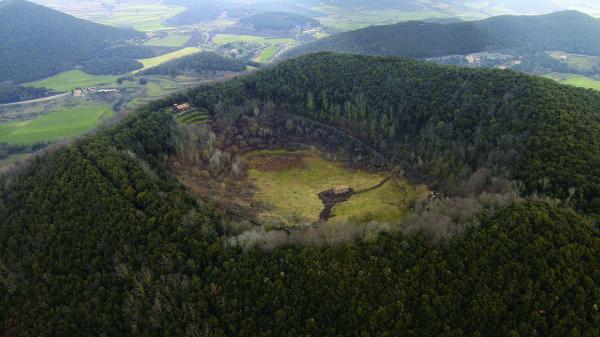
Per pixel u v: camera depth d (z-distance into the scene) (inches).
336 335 3238.2
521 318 3110.2
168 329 3336.6
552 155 4645.7
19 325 3565.5
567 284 3184.1
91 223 4143.7
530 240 3550.7
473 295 3302.2
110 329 3412.9
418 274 3523.6
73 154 5132.9
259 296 3526.1
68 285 3693.4
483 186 5182.1
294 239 4131.4
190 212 4335.6
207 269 3727.9
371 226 4227.4
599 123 5014.8
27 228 4333.2
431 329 3189.0
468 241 3654.0
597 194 4050.2
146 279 3627.0
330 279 3538.4
